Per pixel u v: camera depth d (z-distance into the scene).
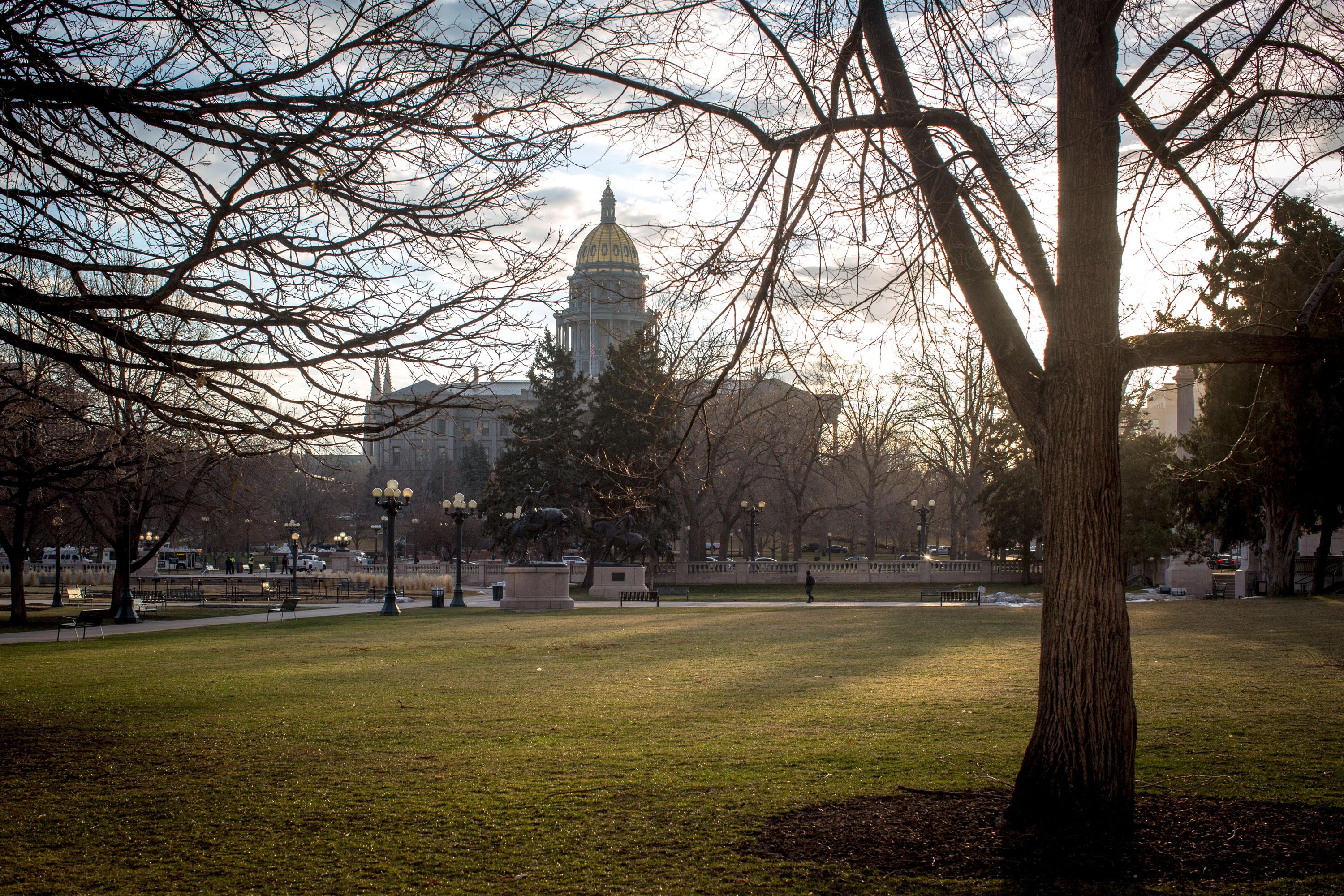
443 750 11.34
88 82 7.70
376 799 9.20
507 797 9.19
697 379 8.91
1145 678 15.98
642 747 11.36
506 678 17.69
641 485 11.37
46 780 10.08
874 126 7.63
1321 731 11.50
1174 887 6.42
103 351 9.81
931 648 22.25
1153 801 8.35
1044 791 7.49
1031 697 14.59
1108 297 7.45
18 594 33.84
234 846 7.88
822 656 20.89
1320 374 32.62
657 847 7.66
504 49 7.47
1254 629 24.14
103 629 31.73
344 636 27.48
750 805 8.72
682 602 48.06
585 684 16.78
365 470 97.12
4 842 8.02
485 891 6.78
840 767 10.09
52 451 13.93
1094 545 7.35
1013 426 55.34
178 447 12.84
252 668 19.80
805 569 63.19
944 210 7.94
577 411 58.75
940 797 8.71
